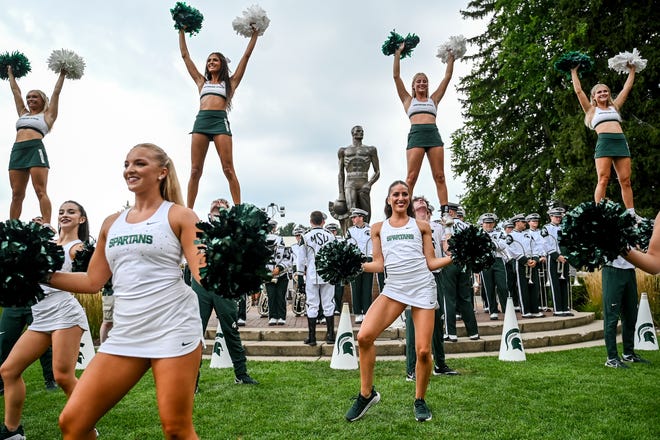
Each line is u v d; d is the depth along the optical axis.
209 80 6.57
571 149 17.09
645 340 7.69
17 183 7.20
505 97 26.23
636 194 16.09
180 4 6.41
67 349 3.92
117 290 2.56
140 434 4.34
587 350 7.70
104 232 2.76
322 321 9.98
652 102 15.85
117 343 2.46
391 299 4.48
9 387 3.88
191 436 2.46
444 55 7.36
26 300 2.60
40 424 4.68
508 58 20.64
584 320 9.98
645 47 15.66
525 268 10.20
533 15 19.75
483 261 4.34
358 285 9.72
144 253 2.52
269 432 4.29
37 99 7.18
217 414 4.79
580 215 2.50
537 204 22.92
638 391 5.25
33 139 7.11
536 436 4.04
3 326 4.84
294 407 4.98
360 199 13.05
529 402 4.95
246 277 2.27
